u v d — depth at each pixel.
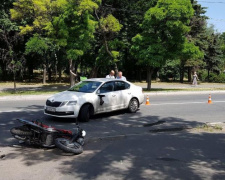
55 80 43.00
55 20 20.42
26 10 20.59
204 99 18.17
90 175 5.14
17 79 40.94
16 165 5.65
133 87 12.41
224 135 8.45
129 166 5.64
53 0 21.84
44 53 32.41
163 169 5.48
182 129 9.36
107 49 25.61
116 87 11.60
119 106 11.55
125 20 33.72
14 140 7.59
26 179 4.93
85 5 19.58
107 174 5.20
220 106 14.95
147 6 31.28
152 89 25.83
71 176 5.09
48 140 6.63
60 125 9.55
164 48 22.84
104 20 23.88
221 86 33.28
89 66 40.91
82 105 10.05
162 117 11.47
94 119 10.72
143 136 8.23
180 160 6.05
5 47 32.97
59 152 6.58
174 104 15.41
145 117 11.37
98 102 10.55
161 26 23.36
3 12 30.52
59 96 10.15
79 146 6.56
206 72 47.00
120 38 34.59
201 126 9.68
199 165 5.75
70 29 20.81
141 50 23.42
